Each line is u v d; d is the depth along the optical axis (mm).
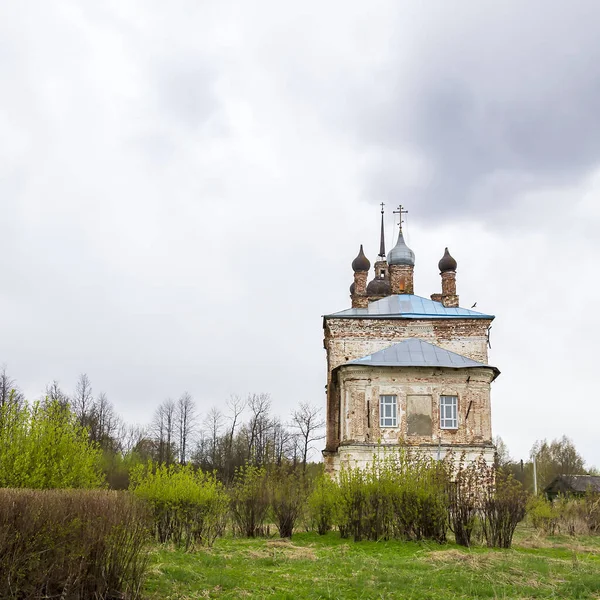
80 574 11297
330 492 26000
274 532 26047
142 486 21312
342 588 14578
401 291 53406
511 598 14102
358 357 46125
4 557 10508
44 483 18766
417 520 23641
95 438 70562
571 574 17047
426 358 41812
